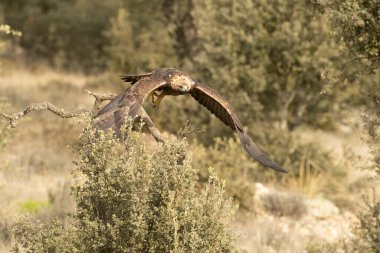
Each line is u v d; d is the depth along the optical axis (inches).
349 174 1056.2
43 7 2309.3
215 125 1102.4
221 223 456.1
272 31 1127.0
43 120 1330.0
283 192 986.1
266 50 1126.4
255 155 339.3
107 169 441.1
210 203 457.4
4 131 868.0
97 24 2183.8
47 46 2272.4
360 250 601.9
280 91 1141.7
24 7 2273.6
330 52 1085.1
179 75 343.6
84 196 451.5
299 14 648.4
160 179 447.2
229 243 465.7
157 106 349.7
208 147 1090.1
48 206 802.2
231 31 1136.8
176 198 448.1
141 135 439.8
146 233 441.7
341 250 669.9
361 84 1009.5
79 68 2138.3
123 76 365.1
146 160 440.8
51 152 1090.7
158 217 442.3
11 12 2272.4
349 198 997.2
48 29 2242.9
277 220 885.8
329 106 1123.9
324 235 842.2
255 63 1130.0
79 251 448.5
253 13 1126.4
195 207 447.5
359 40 587.2
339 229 866.8
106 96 424.2
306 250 701.9
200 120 1127.0
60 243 455.5
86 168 448.5
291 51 1107.3
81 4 2253.9
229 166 928.9
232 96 1116.5
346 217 925.2
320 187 1018.1
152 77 335.3
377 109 669.3
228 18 1143.0
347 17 579.2
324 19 1080.2
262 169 1058.1
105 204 449.4
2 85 1760.6
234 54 1126.4
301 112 1157.7
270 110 1155.9
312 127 1229.1
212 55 1149.7
